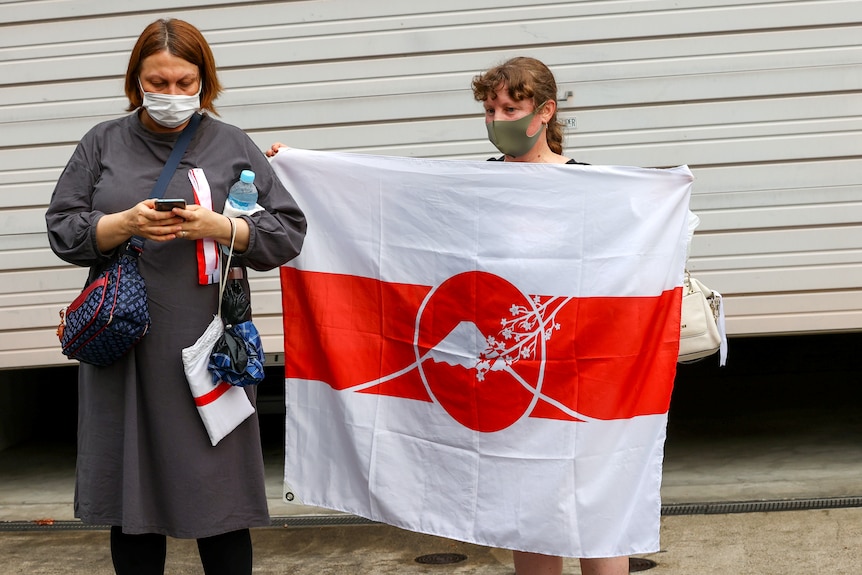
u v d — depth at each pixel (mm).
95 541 4238
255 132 4680
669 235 2715
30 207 4797
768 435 5465
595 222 2701
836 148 4523
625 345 2699
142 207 2332
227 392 2562
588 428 2697
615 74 4539
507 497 2736
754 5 4477
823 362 6879
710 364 6914
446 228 2781
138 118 2602
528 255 2719
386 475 2846
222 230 2480
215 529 2588
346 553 3959
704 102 4539
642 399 2715
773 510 4219
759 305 4625
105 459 2570
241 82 4656
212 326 2539
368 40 4594
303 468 2971
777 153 4539
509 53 4559
